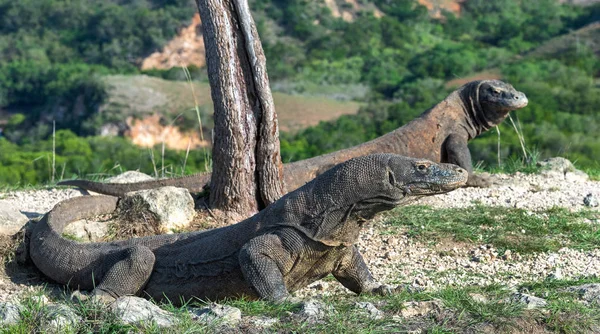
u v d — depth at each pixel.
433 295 8.70
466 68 90.31
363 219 8.76
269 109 12.50
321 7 115.75
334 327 7.71
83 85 81.12
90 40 100.19
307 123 84.06
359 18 115.06
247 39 12.32
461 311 8.16
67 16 103.88
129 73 88.75
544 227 12.54
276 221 8.81
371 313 8.10
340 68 100.25
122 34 96.69
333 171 8.75
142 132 74.56
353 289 9.38
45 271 10.05
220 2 12.26
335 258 8.96
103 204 12.11
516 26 117.44
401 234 12.35
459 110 16.34
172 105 76.69
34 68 89.06
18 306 8.20
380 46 108.56
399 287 9.17
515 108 16.17
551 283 9.52
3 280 10.30
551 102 70.56
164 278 9.34
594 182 16.36
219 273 9.09
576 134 55.81
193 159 38.75
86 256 9.72
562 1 136.12
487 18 124.12
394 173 8.61
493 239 11.92
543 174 16.50
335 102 89.06
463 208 13.62
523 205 13.98
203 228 12.26
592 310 8.42
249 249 8.68
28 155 46.00
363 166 8.66
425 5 126.94
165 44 95.56
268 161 12.62
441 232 12.32
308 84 94.88
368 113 65.62
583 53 99.75
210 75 12.47
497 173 16.89
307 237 8.68
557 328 8.09
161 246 9.53
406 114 63.25
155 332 7.66
